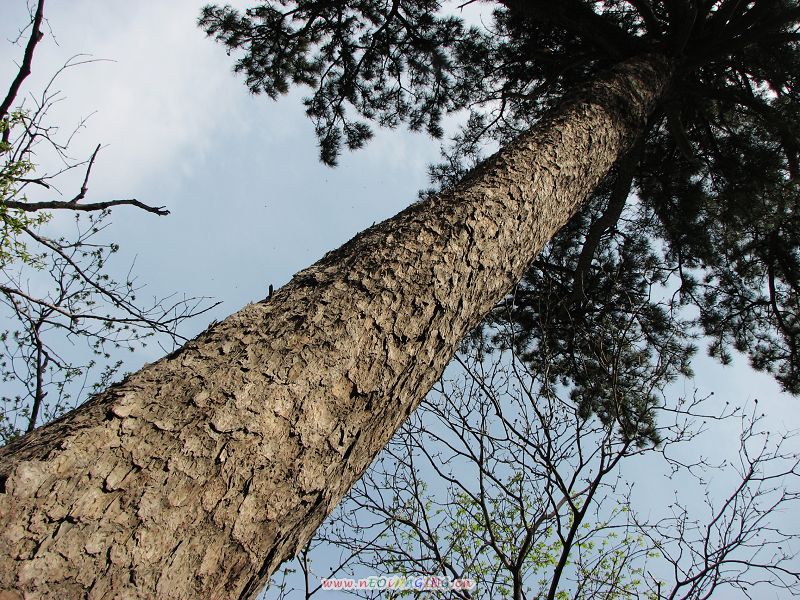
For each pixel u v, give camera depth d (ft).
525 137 8.75
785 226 19.98
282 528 3.85
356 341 4.71
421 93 24.91
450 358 5.82
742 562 9.58
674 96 17.25
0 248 9.57
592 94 10.98
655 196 21.97
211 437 3.74
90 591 2.96
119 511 3.24
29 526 2.99
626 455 9.84
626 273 21.13
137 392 3.80
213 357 4.22
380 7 23.03
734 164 19.52
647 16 16.97
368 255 5.49
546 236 7.80
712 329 23.36
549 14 17.38
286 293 5.00
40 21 9.49
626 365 17.19
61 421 3.66
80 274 12.11
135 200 10.87
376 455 5.01
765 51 17.75
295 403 4.16
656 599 10.88
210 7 23.03
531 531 10.34
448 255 5.81
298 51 23.63
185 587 3.27
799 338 21.59
